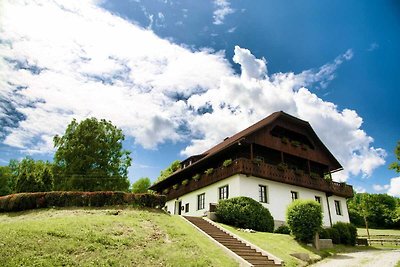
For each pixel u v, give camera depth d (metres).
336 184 31.92
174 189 35.16
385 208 57.97
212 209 23.61
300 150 29.94
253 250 15.45
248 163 24.95
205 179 28.89
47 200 20.66
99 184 34.31
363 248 23.73
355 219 60.91
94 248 12.09
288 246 17.70
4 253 10.45
